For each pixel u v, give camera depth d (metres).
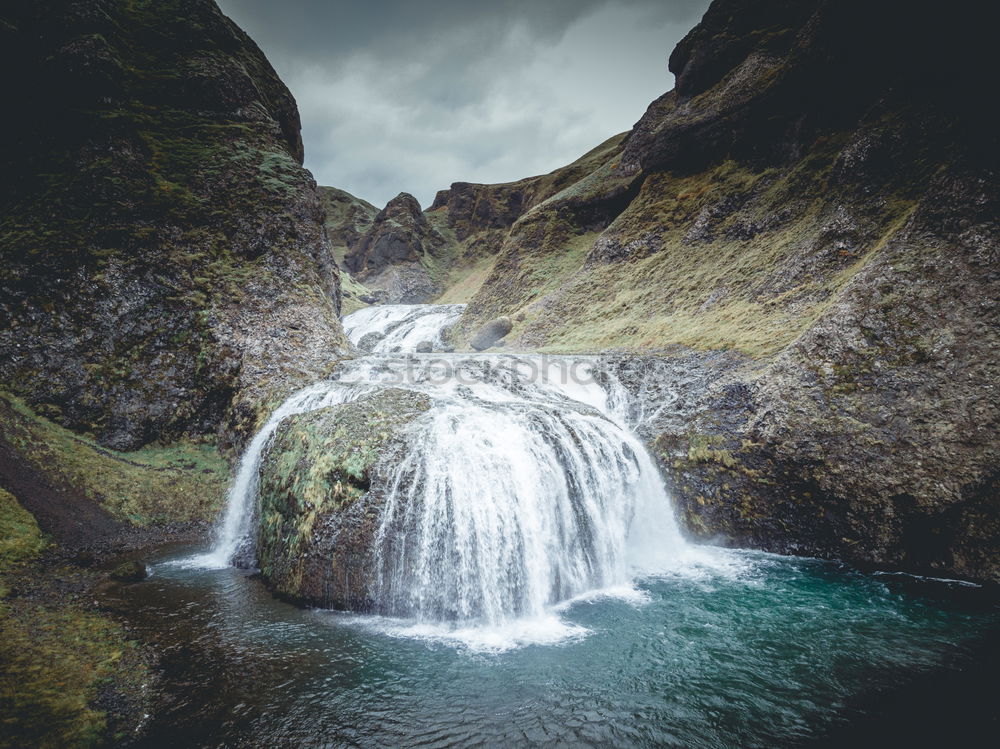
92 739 5.85
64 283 16.66
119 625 8.51
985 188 11.87
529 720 6.47
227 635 8.45
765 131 28.84
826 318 13.42
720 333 19.30
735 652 8.09
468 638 8.68
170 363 17.20
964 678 7.22
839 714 6.53
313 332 20.06
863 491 11.33
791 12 33.72
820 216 21.47
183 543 13.03
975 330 10.96
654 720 6.45
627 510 12.62
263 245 21.31
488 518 10.16
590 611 9.77
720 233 27.59
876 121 20.69
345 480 10.34
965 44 13.64
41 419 14.73
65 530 11.90
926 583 10.41
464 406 13.34
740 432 13.48
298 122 32.28
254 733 6.12
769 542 12.56
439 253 95.38
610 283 32.09
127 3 25.41
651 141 37.38
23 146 19.45
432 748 5.96
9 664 6.87
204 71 24.67
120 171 19.61
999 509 9.95
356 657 7.95
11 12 20.95
